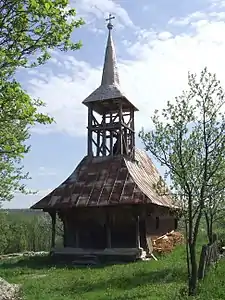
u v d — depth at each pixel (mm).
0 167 17047
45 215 47438
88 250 24422
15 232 43000
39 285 15359
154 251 25094
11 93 8383
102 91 27609
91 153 28141
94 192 25312
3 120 8727
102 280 15805
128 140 29203
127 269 18406
